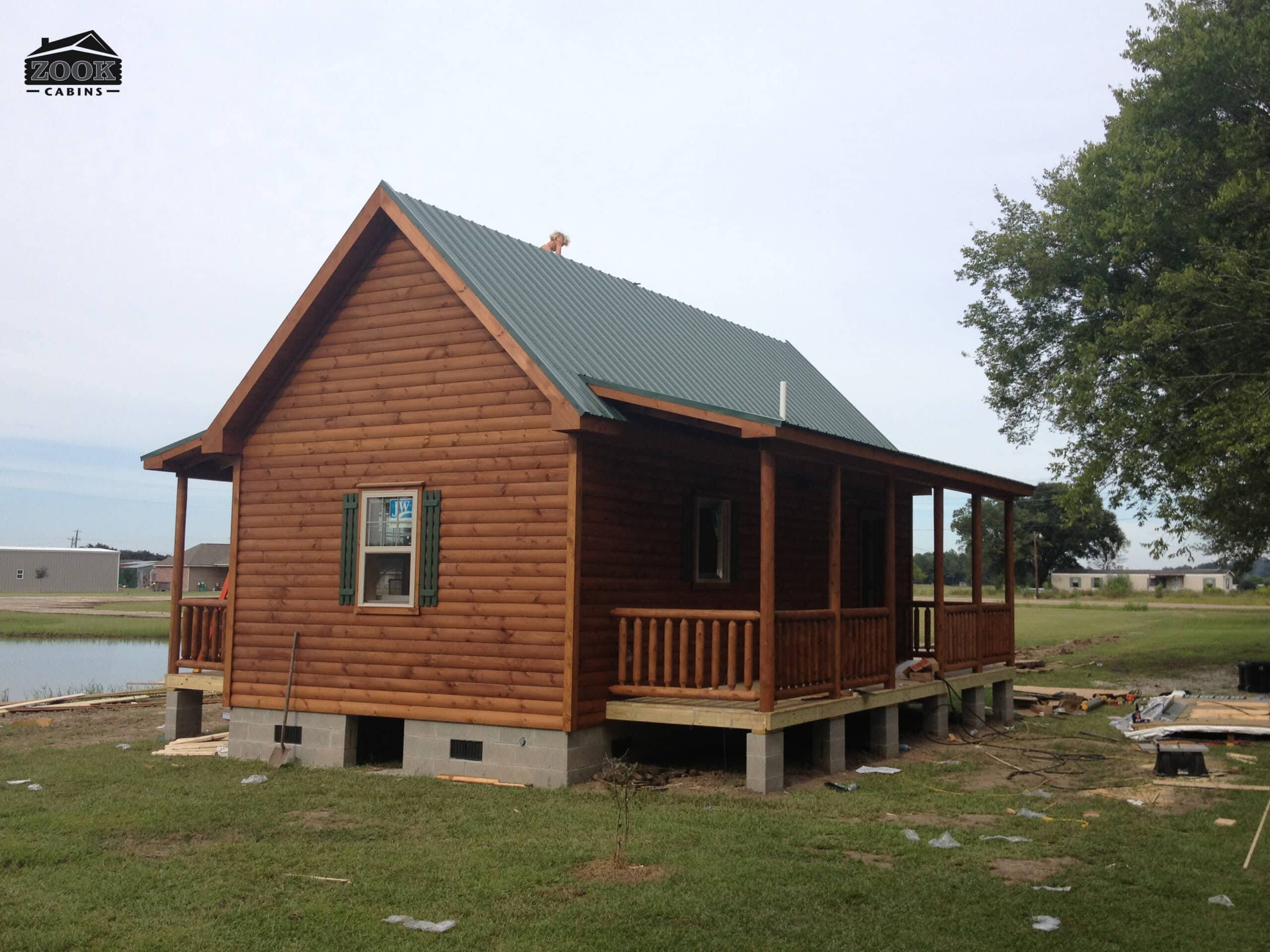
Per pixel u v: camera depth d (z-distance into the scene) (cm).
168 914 733
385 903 754
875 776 1241
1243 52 2075
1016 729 1681
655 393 1165
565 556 1180
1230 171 2145
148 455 1514
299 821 1017
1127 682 2328
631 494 1279
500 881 802
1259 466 2023
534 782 1179
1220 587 11356
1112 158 2361
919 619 1936
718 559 1467
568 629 1167
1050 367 2662
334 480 1355
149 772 1281
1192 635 3659
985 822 996
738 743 1498
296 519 1383
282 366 1398
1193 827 958
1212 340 2097
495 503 1233
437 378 1290
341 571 1334
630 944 672
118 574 11806
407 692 1273
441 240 1312
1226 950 657
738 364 1805
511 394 1235
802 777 1232
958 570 11438
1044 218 2598
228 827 994
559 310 1409
